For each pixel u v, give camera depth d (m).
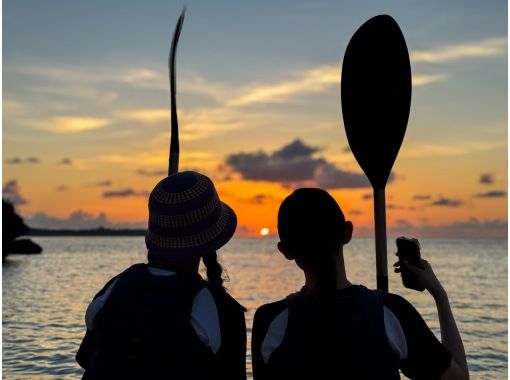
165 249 1.88
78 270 46.72
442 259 84.94
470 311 22.06
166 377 1.74
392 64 2.04
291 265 65.44
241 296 29.17
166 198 1.89
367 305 1.68
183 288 1.81
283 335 1.73
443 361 1.67
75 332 14.46
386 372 1.64
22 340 13.05
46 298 24.36
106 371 1.79
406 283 1.88
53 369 9.78
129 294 1.83
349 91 2.12
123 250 109.94
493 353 12.32
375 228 1.97
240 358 1.86
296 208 1.75
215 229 1.91
